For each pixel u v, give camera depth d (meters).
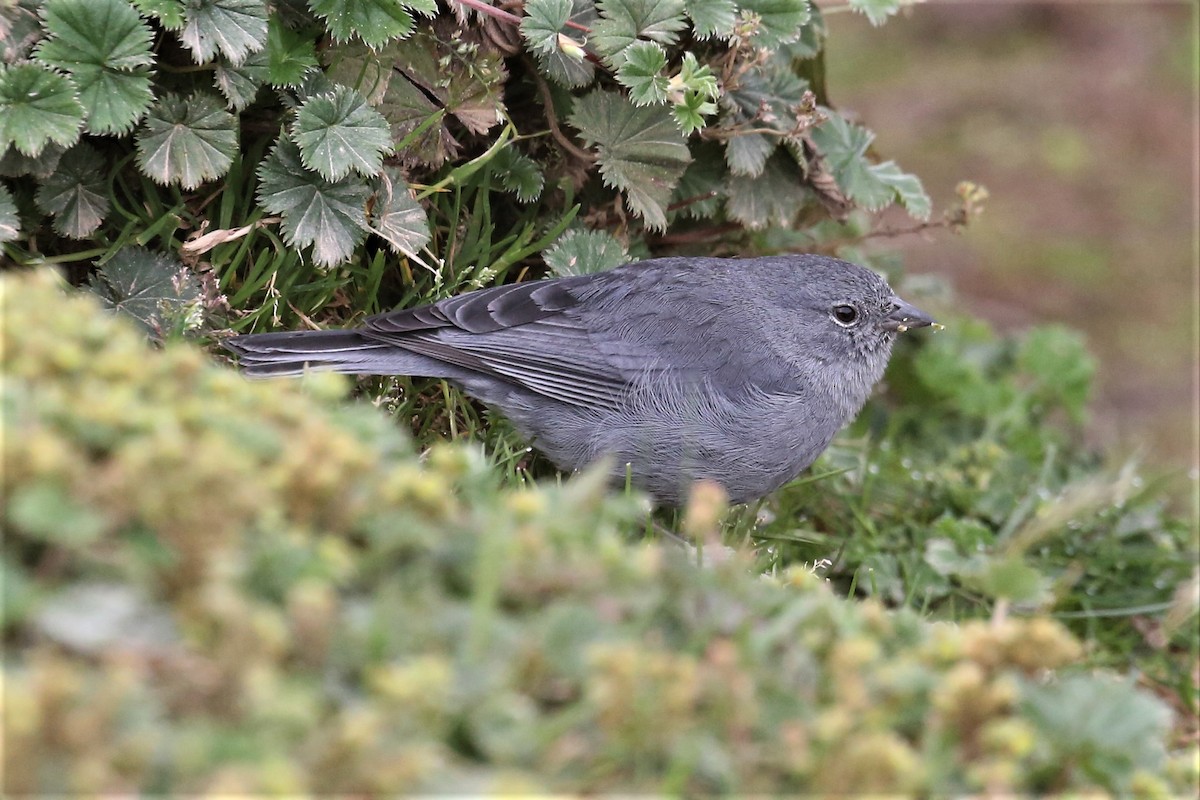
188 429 5.51
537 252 10.97
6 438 4.92
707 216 11.51
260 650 4.77
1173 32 25.92
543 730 5.04
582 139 10.85
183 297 9.29
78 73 8.63
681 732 5.10
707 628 5.67
